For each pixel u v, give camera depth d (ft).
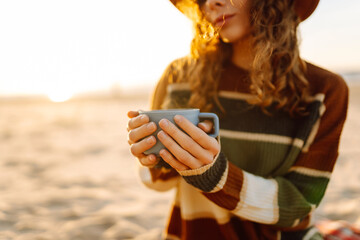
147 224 8.95
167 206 10.55
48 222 8.82
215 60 4.80
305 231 4.47
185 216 4.58
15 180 13.56
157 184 4.78
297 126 4.35
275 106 4.40
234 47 4.74
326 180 4.09
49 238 7.75
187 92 5.06
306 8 4.39
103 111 48.65
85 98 88.12
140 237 8.02
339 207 10.34
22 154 19.16
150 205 10.62
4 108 57.31
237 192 3.63
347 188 12.19
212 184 3.39
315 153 4.15
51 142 23.31
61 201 10.77
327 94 4.27
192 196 4.57
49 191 11.92
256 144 4.40
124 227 8.52
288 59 4.29
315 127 4.21
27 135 26.45
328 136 4.20
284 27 4.21
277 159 4.34
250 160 4.46
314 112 4.16
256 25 4.19
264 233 4.26
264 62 4.15
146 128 3.00
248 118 4.50
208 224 4.53
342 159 16.69
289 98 4.35
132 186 12.89
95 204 10.58
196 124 3.20
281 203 3.84
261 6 4.16
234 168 3.64
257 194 3.76
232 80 4.71
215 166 3.31
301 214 3.92
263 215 3.79
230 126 4.57
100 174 14.76
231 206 3.70
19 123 34.55
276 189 3.88
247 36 4.52
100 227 8.55
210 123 3.31
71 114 44.52
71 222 8.80
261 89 4.27
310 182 4.11
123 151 20.16
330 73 4.37
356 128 26.68
